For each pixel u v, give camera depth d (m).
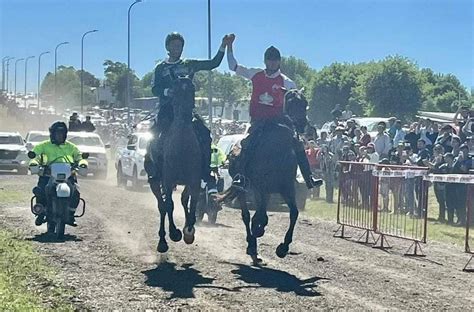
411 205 15.20
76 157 15.96
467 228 14.71
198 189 12.67
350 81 85.44
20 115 88.12
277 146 12.27
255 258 13.05
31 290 10.21
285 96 12.66
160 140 12.84
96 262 12.60
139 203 23.27
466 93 94.19
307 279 11.65
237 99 83.50
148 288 10.70
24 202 22.31
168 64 13.15
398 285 11.34
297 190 22.75
